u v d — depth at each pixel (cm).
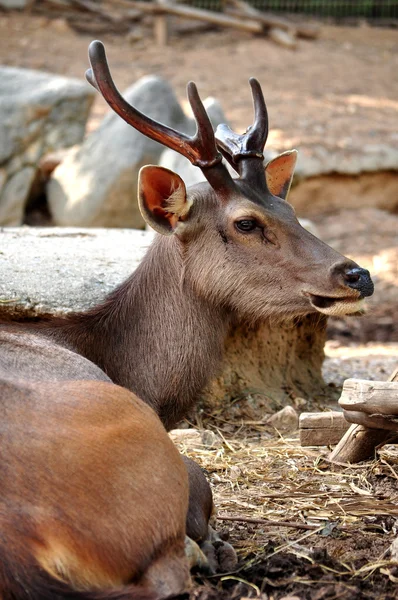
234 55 3991
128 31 4181
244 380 1267
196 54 3991
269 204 927
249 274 920
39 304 1093
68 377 784
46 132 2622
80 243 1320
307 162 2839
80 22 4200
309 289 905
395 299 2273
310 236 922
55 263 1184
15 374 757
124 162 2381
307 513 881
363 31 4381
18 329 896
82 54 3894
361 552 791
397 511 877
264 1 4488
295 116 3219
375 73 3903
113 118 2497
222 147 967
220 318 947
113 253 1261
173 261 938
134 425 684
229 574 743
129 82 3653
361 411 941
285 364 1341
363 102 3512
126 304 941
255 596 708
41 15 4203
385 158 2934
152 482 666
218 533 816
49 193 2544
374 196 2945
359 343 1992
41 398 673
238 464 1033
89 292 1115
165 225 912
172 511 671
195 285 932
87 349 920
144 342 930
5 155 2539
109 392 698
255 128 948
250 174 938
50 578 598
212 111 2145
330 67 3912
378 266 2489
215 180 913
